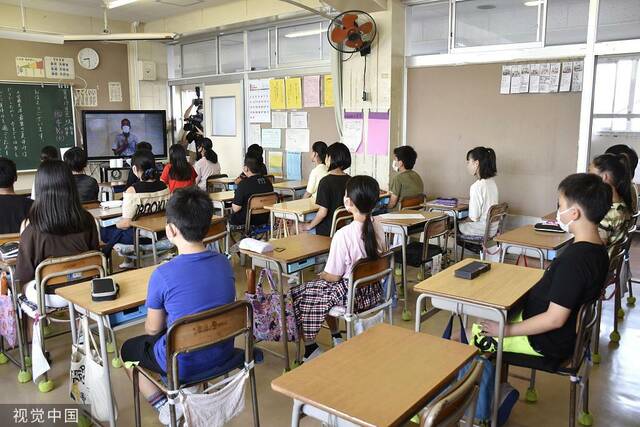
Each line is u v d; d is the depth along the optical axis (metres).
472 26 5.23
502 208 4.30
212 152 6.69
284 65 6.87
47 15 7.30
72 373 2.36
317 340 3.40
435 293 2.23
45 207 2.64
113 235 4.28
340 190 3.99
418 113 5.75
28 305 2.71
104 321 2.10
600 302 2.98
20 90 7.13
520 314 2.25
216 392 1.97
